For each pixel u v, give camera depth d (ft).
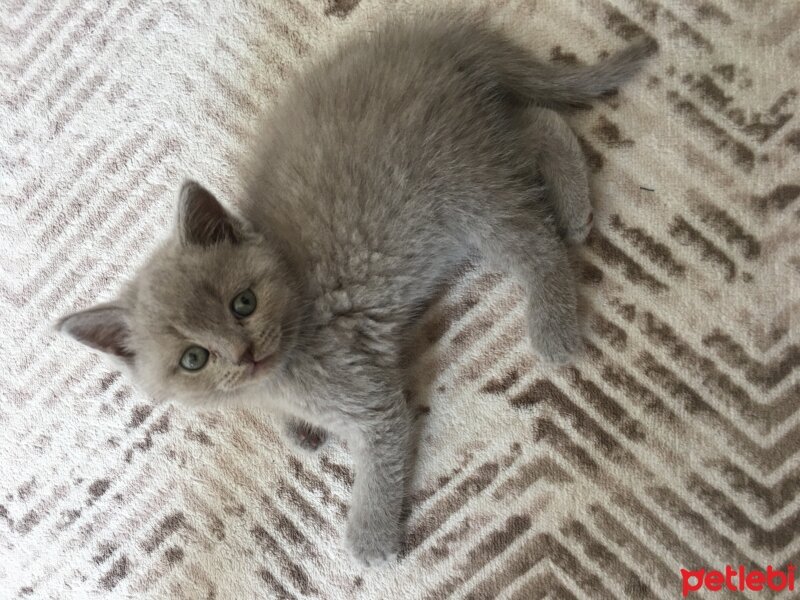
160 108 1.34
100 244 1.35
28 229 1.37
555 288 1.12
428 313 1.22
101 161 1.36
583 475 1.14
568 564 1.13
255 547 1.25
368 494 1.14
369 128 1.06
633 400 1.14
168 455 1.30
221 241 1.00
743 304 1.11
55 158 1.37
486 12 1.23
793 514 1.07
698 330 1.13
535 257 1.12
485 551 1.16
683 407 1.12
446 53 1.12
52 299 1.36
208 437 1.28
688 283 1.13
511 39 1.21
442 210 1.09
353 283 1.06
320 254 1.05
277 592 1.23
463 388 1.20
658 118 1.16
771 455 1.09
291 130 1.11
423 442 1.20
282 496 1.25
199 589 1.26
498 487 1.17
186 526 1.28
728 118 1.14
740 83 1.13
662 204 1.15
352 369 1.08
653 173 1.16
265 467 1.26
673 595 1.09
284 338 1.01
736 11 1.14
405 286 1.10
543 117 1.13
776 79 1.12
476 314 1.20
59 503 1.33
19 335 1.36
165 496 1.29
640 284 1.15
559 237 1.15
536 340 1.14
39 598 1.32
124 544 1.30
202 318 0.95
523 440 1.17
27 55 1.38
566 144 1.11
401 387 1.15
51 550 1.32
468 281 1.21
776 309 1.10
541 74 1.15
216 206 0.99
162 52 1.34
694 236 1.14
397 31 1.16
